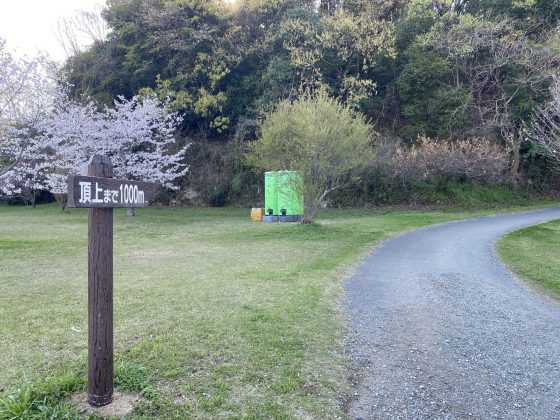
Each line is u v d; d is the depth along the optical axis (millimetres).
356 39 25344
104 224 3004
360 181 23453
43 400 3045
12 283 7062
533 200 25266
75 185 2645
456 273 8531
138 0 28203
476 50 25281
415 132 25625
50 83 15914
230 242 12562
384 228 15461
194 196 27625
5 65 14102
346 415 3154
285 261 9391
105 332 3045
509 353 4480
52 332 4578
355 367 3984
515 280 8148
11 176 15500
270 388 3465
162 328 4723
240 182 26797
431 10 26766
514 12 26562
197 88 27375
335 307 5871
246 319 5098
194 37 26141
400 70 27281
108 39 30328
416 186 24562
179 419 2977
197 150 28703
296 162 14367
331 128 14023
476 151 22766
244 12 27906
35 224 17516
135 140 22797
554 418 3221
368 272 8398
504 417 3217
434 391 3588
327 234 13648
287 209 18594
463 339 4863
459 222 17469
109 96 28094
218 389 3404
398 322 5383
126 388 3303
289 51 26203
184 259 9641
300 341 4504
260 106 25609
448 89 25641
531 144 25406
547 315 5930
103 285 3020
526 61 23844
